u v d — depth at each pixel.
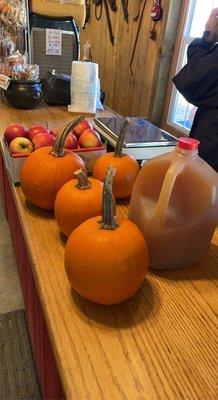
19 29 1.69
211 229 0.58
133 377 0.40
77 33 1.88
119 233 0.48
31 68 1.58
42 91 1.70
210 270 0.60
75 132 0.92
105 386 0.39
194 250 0.58
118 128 1.03
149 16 2.10
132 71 2.44
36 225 0.71
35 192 0.72
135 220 0.58
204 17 1.75
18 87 1.51
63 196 0.63
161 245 0.55
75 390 0.38
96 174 0.77
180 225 0.54
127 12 2.37
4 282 1.67
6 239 1.95
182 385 0.39
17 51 1.69
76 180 0.66
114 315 0.49
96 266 0.46
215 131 0.95
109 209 0.49
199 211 0.54
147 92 2.26
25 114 1.50
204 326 0.48
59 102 1.67
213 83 0.96
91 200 0.61
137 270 0.48
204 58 0.96
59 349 0.43
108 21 2.70
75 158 0.74
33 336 1.11
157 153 0.93
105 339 0.45
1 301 1.56
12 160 0.83
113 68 2.77
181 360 0.42
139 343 0.44
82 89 1.51
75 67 1.48
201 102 1.00
